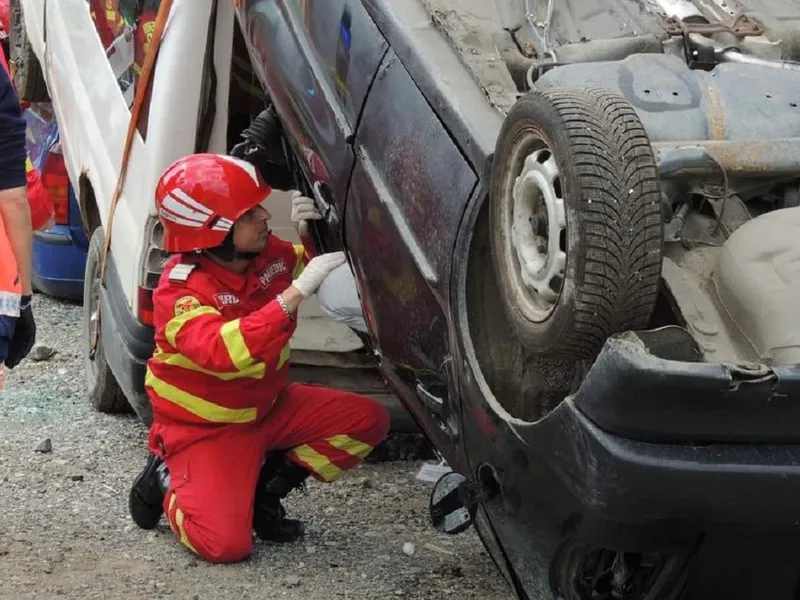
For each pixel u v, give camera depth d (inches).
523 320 117.4
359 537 178.9
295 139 167.0
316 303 212.8
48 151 281.6
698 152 121.1
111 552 169.9
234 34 191.0
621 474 106.2
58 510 183.3
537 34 155.5
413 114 140.9
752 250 114.7
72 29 250.7
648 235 107.7
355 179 150.6
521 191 116.8
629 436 106.4
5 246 158.1
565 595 127.0
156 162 191.8
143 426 221.9
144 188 195.6
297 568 167.5
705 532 115.2
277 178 190.4
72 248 288.5
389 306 144.9
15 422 221.5
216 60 190.9
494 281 129.6
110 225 211.8
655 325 121.6
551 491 118.3
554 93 113.1
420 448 210.7
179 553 171.0
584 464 108.6
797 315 110.4
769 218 117.8
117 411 228.4
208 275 165.5
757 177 125.8
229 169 162.1
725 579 122.8
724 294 115.6
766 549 119.0
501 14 155.9
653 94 134.0
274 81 169.2
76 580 159.9
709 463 106.4
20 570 161.8
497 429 122.6
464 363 127.3
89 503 186.7
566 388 125.3
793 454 108.1
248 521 167.8
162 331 165.6
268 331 158.4
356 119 150.8
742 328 113.7
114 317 205.6
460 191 130.1
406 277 139.9
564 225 110.4
